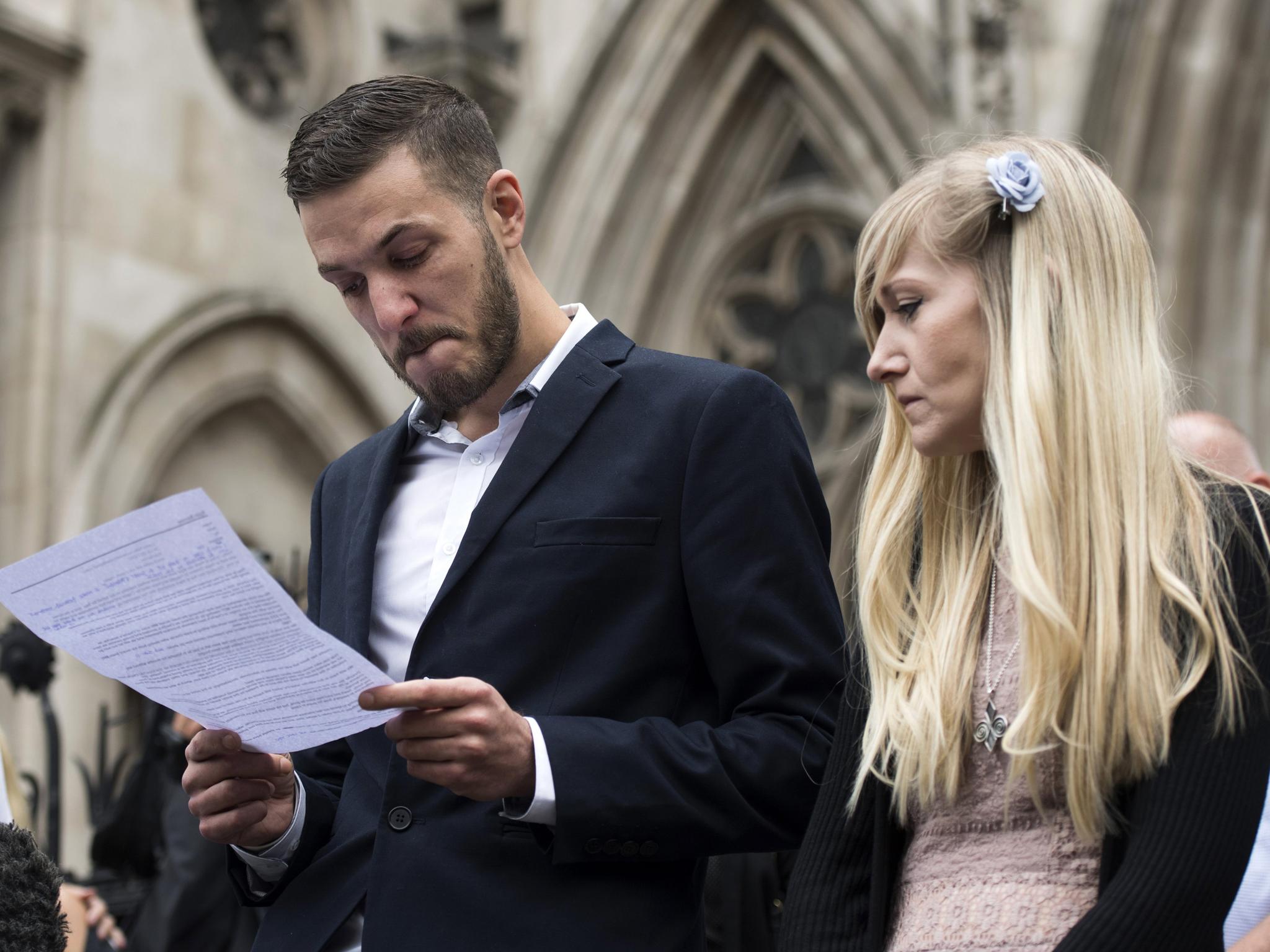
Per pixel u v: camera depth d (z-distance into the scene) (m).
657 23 11.20
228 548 2.05
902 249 2.37
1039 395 2.18
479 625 2.54
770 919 4.29
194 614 2.14
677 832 2.40
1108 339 2.23
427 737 2.27
